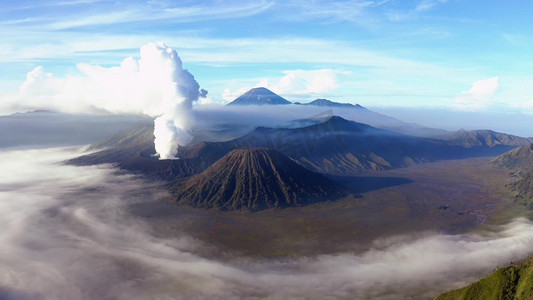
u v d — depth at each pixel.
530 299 68.94
